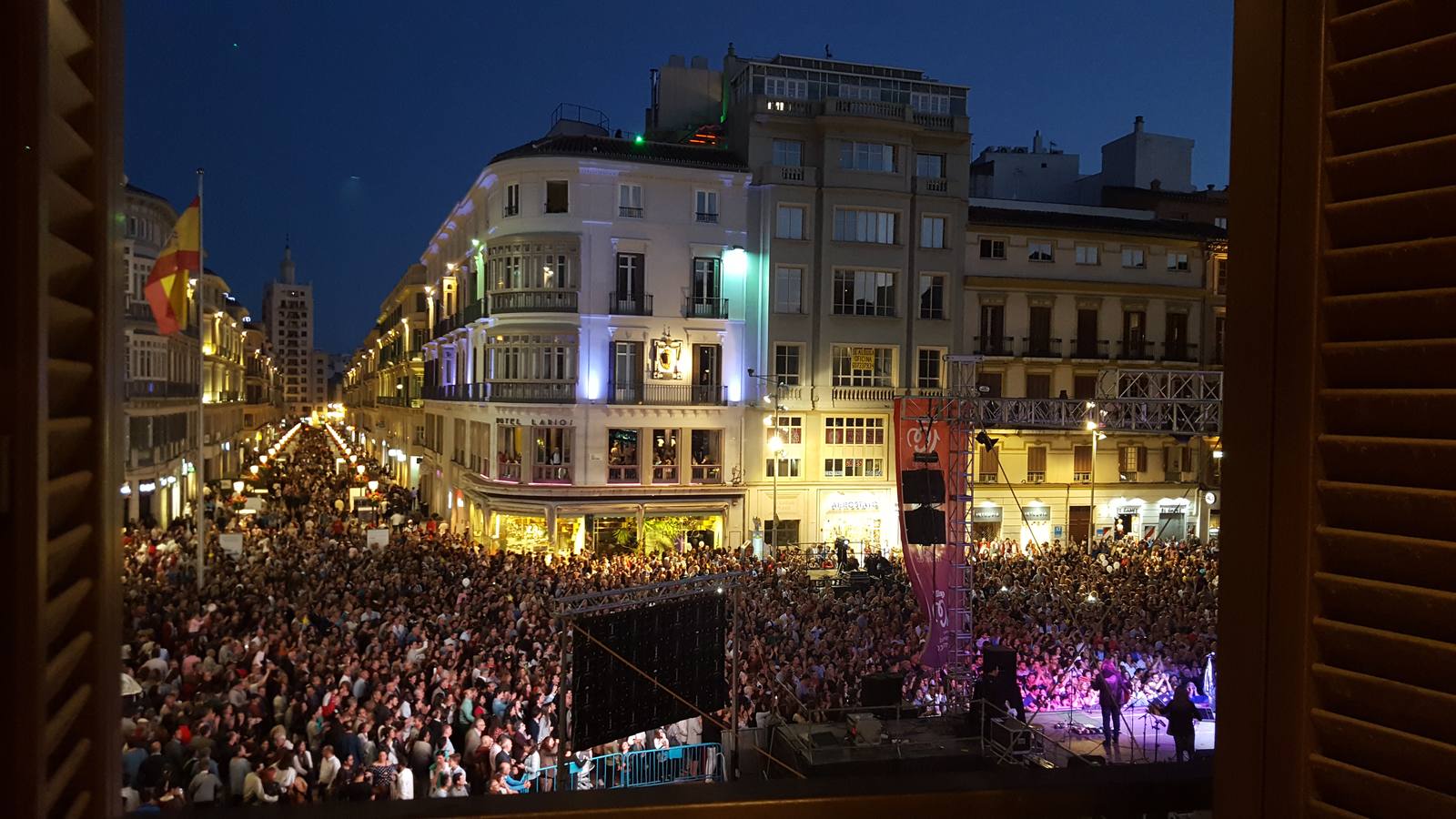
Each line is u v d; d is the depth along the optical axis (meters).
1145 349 48.84
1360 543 2.24
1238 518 2.49
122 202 2.35
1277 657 2.38
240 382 85.25
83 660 2.10
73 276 2.09
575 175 40.91
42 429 1.75
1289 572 2.36
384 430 93.00
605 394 41.38
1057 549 38.97
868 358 44.62
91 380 2.15
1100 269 48.62
